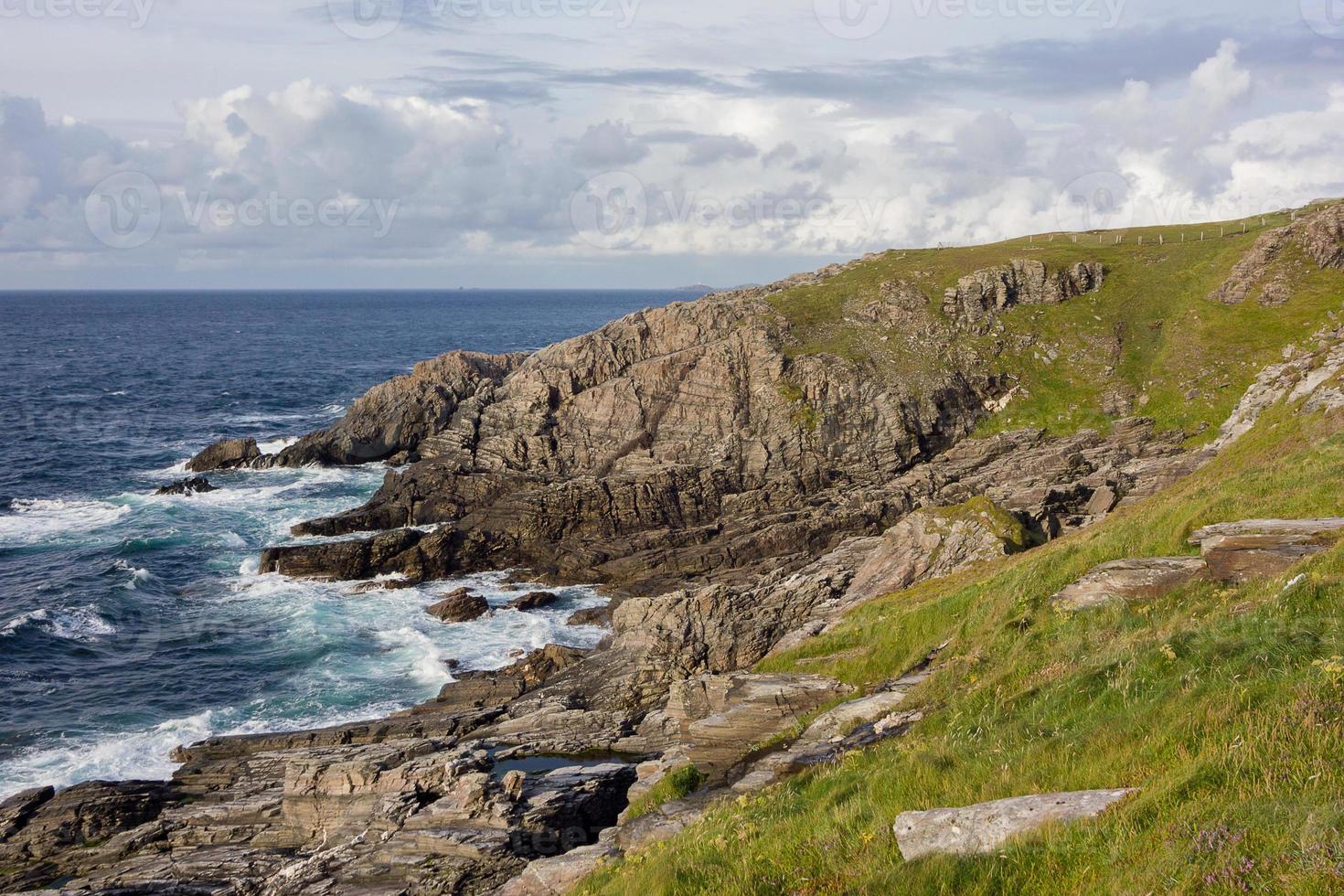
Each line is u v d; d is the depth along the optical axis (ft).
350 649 168.55
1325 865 28.94
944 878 38.17
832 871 45.44
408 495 250.78
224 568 212.02
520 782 95.45
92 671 158.61
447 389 305.12
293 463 299.38
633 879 56.18
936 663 91.45
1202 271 292.81
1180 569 78.18
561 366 276.62
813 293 308.81
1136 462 205.67
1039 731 54.29
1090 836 37.17
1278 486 95.14
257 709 145.79
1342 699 39.32
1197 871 31.30
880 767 59.93
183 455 325.42
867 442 244.22
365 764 105.09
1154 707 48.37
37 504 259.80
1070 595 80.79
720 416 251.19
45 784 123.24
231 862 96.22
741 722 94.43
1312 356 185.57
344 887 84.43
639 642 146.20
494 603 193.36
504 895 70.95
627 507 225.97
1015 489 192.95
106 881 96.02
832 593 147.23
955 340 274.77
